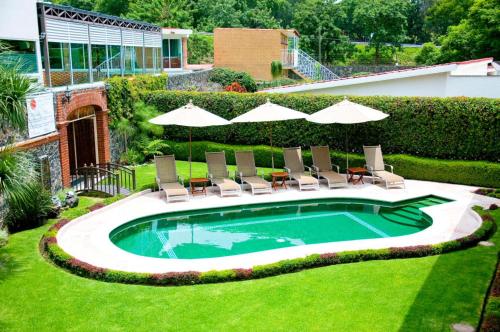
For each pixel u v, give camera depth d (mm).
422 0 74688
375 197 16375
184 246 12609
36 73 15977
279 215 15320
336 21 69812
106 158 19359
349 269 10242
